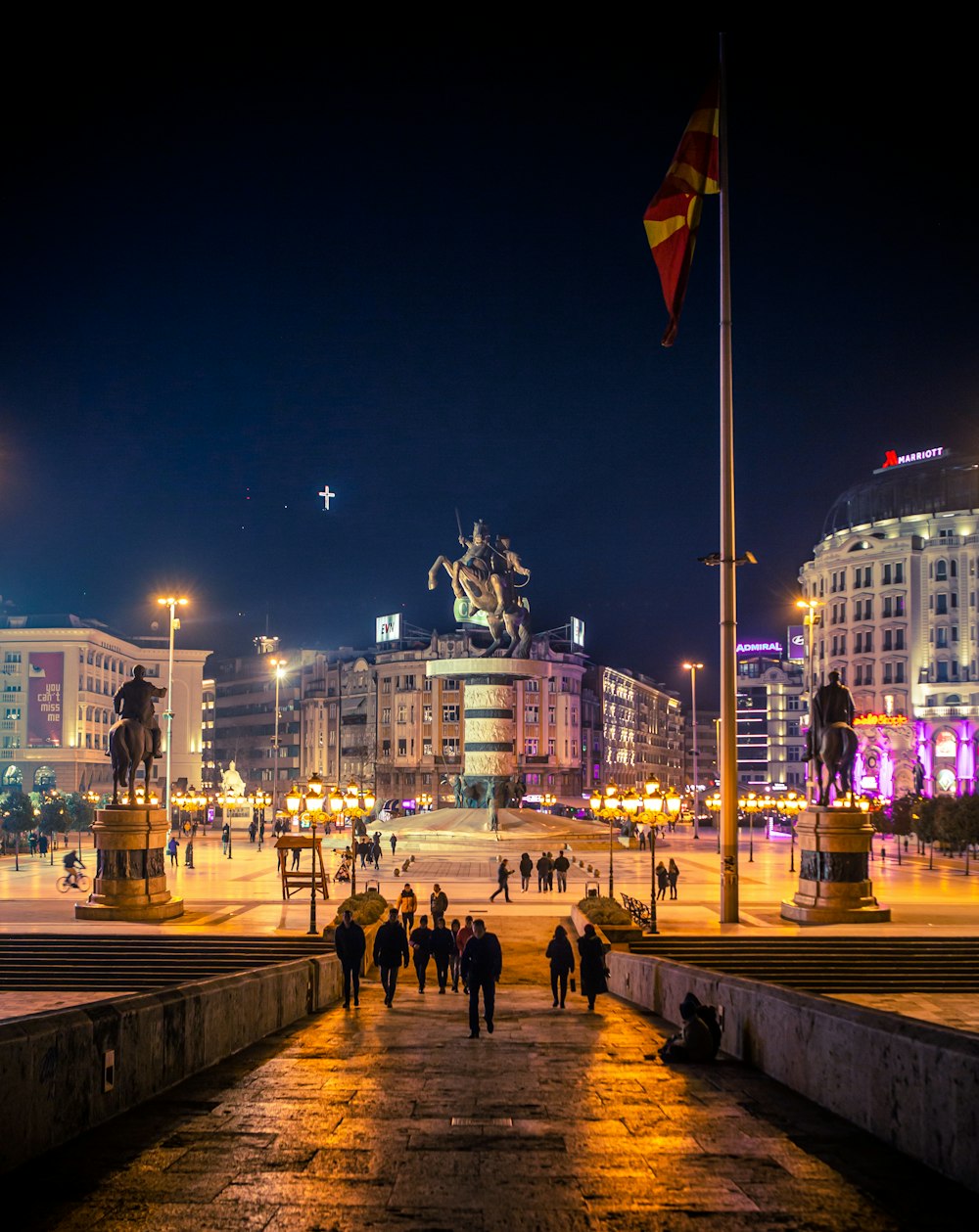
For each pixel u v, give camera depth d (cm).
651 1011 2214
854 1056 1009
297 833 8688
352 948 2255
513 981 2844
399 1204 743
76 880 4484
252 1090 1177
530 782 14425
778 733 16712
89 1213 719
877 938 2986
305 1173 817
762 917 3541
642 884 4878
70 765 12812
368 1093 1155
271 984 1792
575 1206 744
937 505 11519
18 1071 838
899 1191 787
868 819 3409
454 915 3775
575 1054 1505
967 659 10956
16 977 2795
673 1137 945
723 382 3509
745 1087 1211
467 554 7700
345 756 15575
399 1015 2148
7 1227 691
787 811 6600
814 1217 724
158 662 15000
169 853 5944
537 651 14625
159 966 2875
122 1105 1046
